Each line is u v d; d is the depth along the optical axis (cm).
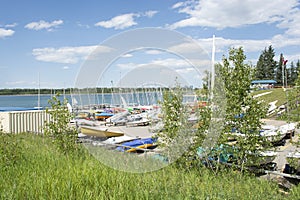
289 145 1223
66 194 456
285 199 530
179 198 454
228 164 715
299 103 789
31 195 452
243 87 709
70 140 826
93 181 527
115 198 444
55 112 851
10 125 1448
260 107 715
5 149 752
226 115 710
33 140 1092
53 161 691
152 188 496
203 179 611
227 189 537
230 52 731
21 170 612
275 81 5916
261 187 564
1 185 498
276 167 827
